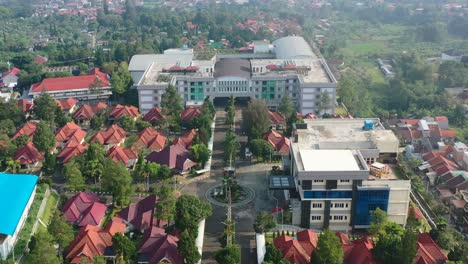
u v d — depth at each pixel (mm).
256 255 157250
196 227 160375
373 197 165125
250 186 198375
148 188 194875
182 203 164250
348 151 175125
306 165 165500
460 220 180375
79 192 184250
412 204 184125
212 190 195125
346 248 150375
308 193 165625
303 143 186750
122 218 169625
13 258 148500
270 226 164250
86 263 141625
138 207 174375
